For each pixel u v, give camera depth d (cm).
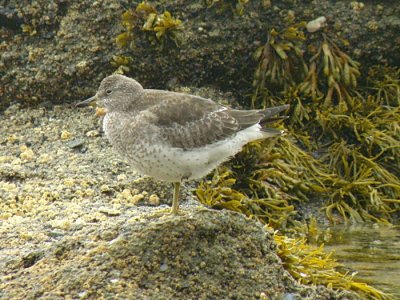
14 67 1442
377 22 1472
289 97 1439
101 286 859
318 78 1460
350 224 1323
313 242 1227
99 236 930
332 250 1182
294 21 1460
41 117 1407
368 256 1158
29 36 1457
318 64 1460
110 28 1438
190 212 952
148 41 1428
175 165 952
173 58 1438
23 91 1435
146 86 1447
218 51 1445
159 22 1408
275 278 930
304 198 1350
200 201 1193
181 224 917
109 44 1432
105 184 1173
